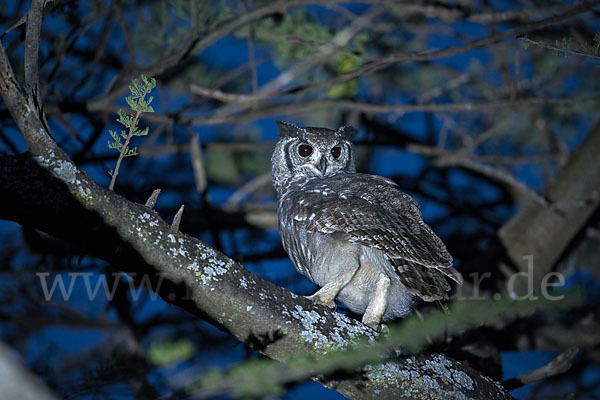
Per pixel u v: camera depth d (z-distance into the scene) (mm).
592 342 11656
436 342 7676
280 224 9148
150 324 10641
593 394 11094
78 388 6176
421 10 10719
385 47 13453
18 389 1860
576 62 13195
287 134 10906
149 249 5898
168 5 11953
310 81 12977
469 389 6797
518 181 11703
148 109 5852
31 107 5574
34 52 5711
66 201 5617
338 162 10734
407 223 8031
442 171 14344
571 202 11180
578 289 6973
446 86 14094
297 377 6359
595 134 11602
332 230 7859
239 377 5645
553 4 12008
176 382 6355
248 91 13516
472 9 11281
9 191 5492
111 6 10305
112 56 12156
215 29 10906
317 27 12141
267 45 13023
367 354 6359
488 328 10242
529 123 14922
